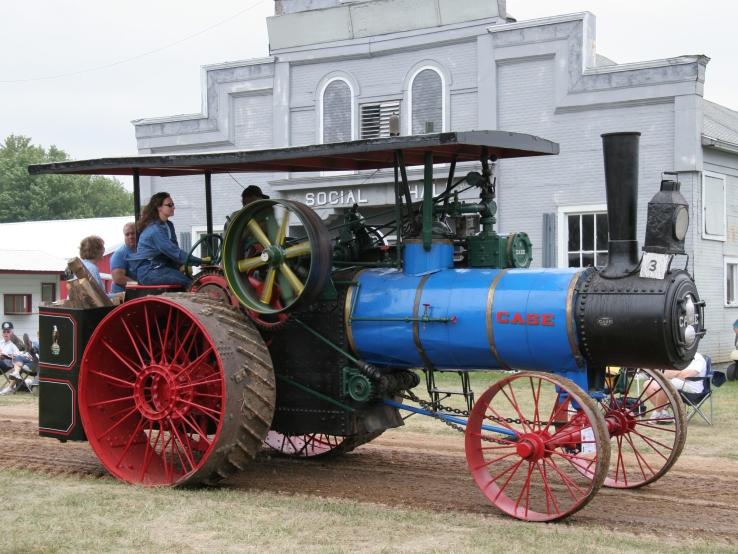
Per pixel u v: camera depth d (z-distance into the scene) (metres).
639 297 6.28
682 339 6.27
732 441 9.58
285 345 7.58
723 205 17.20
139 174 8.66
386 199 18.17
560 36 16.62
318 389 7.45
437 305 6.91
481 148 7.39
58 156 75.25
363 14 18.50
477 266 7.21
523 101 17.08
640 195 16.20
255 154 7.15
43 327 7.94
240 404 6.90
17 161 72.88
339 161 8.09
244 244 7.39
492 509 6.59
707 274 16.91
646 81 16.02
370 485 7.46
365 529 5.83
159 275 8.03
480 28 17.36
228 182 19.78
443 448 9.23
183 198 20.19
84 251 9.73
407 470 8.12
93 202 73.75
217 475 7.08
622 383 8.49
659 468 8.16
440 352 6.94
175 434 7.19
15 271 25.53
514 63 17.14
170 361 7.81
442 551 5.34
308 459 8.62
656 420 7.51
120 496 6.73
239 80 19.86
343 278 7.41
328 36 18.91
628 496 7.14
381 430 8.55
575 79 16.55
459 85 17.72
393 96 18.41
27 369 15.20
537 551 5.37
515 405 6.63
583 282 6.52
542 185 16.94
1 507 6.37
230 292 7.46
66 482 7.33
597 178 16.45
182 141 20.47
